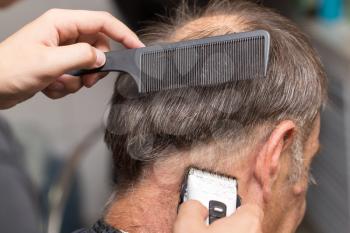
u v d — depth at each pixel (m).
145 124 0.89
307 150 0.94
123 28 1.00
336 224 1.95
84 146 2.16
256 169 0.88
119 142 0.92
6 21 2.08
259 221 0.81
